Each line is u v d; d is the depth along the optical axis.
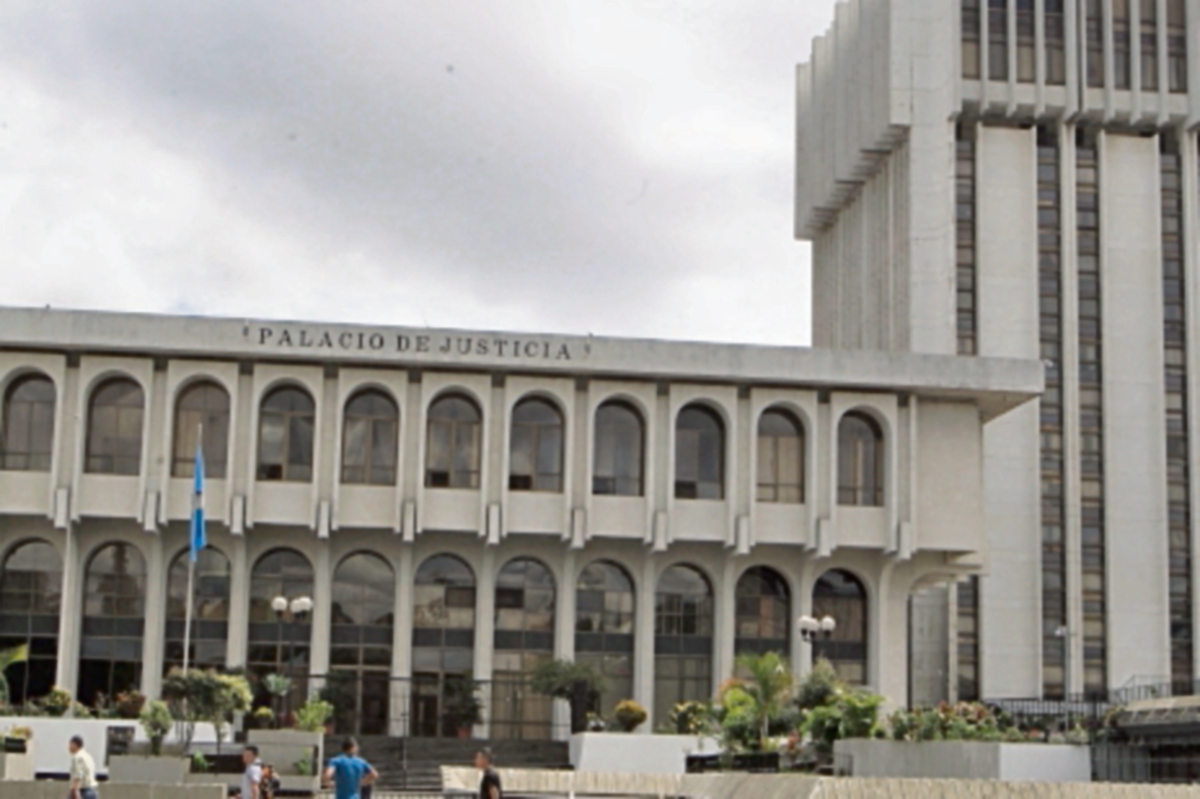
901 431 59.34
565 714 57.28
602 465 58.41
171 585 57.12
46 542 56.78
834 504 58.28
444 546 58.38
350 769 25.30
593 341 57.09
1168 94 86.44
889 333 86.88
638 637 58.47
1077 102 86.19
